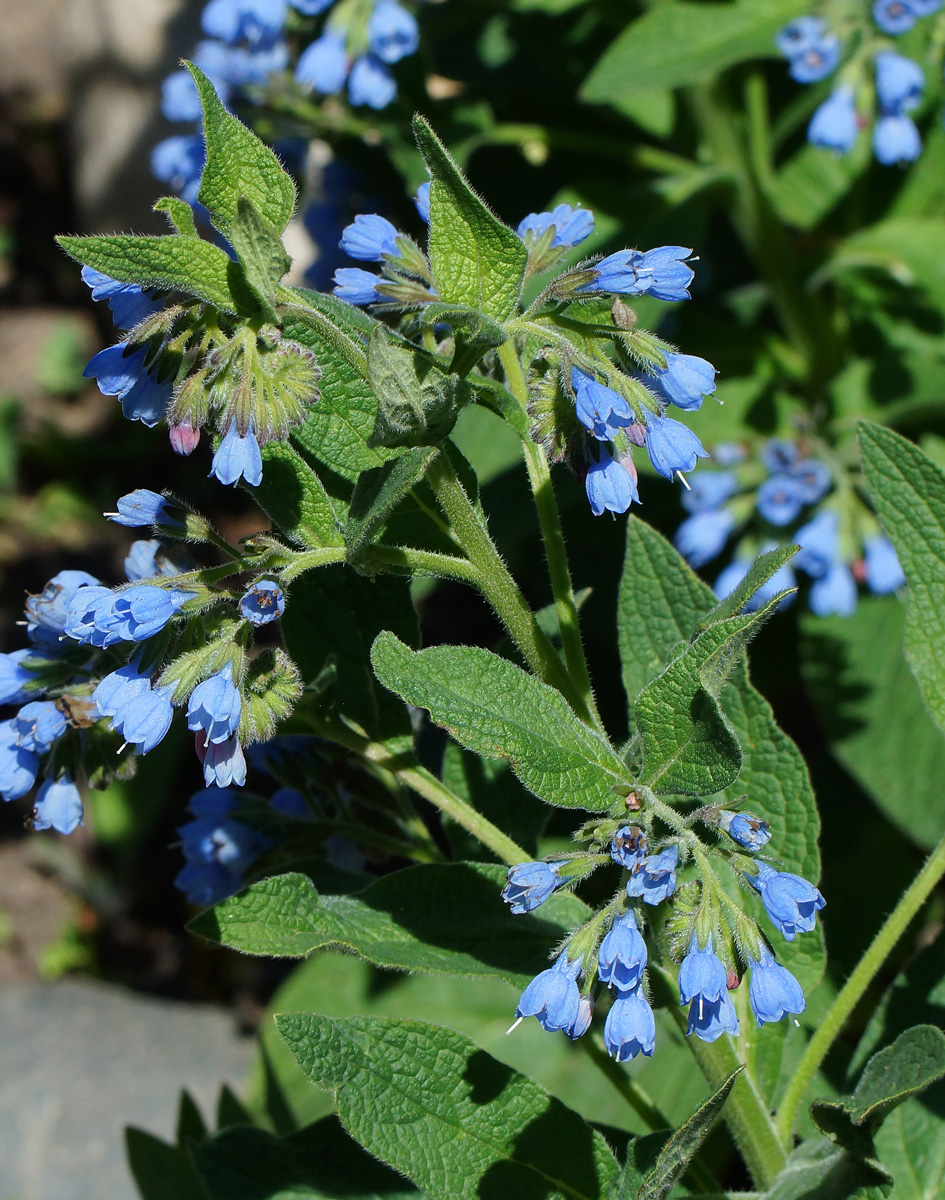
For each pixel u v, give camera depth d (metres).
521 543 1.51
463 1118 0.98
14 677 1.00
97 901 1.90
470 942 1.00
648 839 0.95
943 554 1.02
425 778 1.01
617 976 0.94
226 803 1.05
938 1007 1.03
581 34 1.51
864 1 1.28
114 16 2.41
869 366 1.41
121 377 0.96
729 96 1.37
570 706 0.98
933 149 1.49
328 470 1.00
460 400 0.95
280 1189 1.03
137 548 1.01
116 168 2.48
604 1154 0.99
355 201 1.52
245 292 0.95
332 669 1.01
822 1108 0.95
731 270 1.69
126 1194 1.46
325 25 1.35
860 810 1.43
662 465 0.96
